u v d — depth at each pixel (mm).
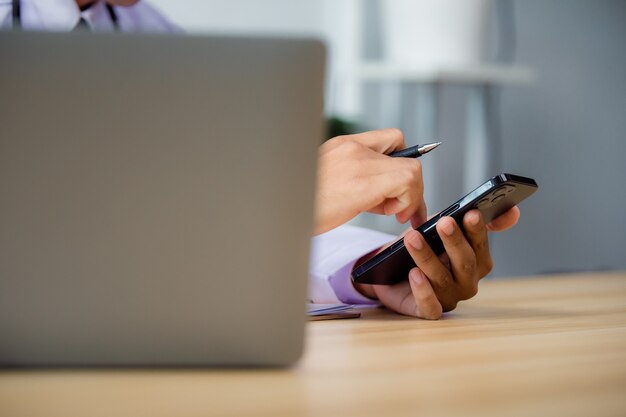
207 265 576
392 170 927
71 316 578
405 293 1025
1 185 563
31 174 563
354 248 1130
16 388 534
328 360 648
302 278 585
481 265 1018
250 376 576
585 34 3234
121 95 559
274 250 578
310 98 565
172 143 564
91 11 1464
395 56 2361
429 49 2307
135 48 556
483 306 1129
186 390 529
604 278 1608
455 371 604
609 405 496
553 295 1282
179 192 568
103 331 580
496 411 474
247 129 565
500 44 3076
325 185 926
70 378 566
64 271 573
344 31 2914
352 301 1115
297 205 575
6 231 569
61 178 565
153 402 494
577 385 557
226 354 590
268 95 564
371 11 2896
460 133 2980
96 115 560
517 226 3180
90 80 557
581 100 3244
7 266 572
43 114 559
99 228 570
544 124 3182
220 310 582
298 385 547
